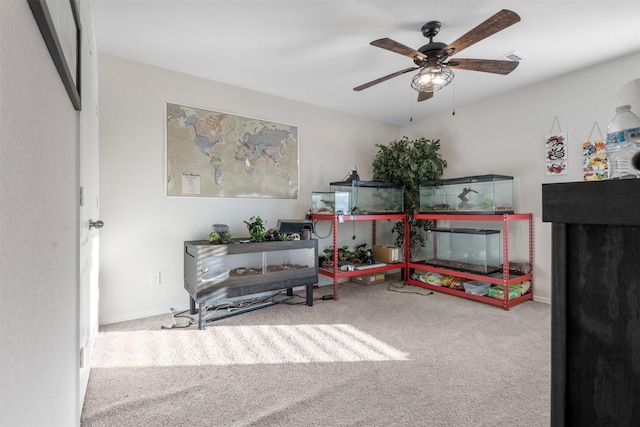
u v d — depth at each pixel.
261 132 3.70
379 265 4.05
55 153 0.85
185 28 2.44
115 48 2.73
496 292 3.32
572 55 2.84
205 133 3.33
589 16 2.28
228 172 3.47
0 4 0.47
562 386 0.49
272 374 1.98
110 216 2.84
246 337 2.53
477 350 2.29
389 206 4.28
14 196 0.54
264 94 3.73
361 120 4.62
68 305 1.08
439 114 4.48
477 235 3.63
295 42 2.64
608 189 0.43
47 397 0.76
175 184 3.16
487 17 2.32
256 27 2.43
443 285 3.83
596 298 0.45
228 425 1.52
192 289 2.80
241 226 3.56
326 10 2.23
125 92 2.90
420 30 2.47
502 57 2.85
